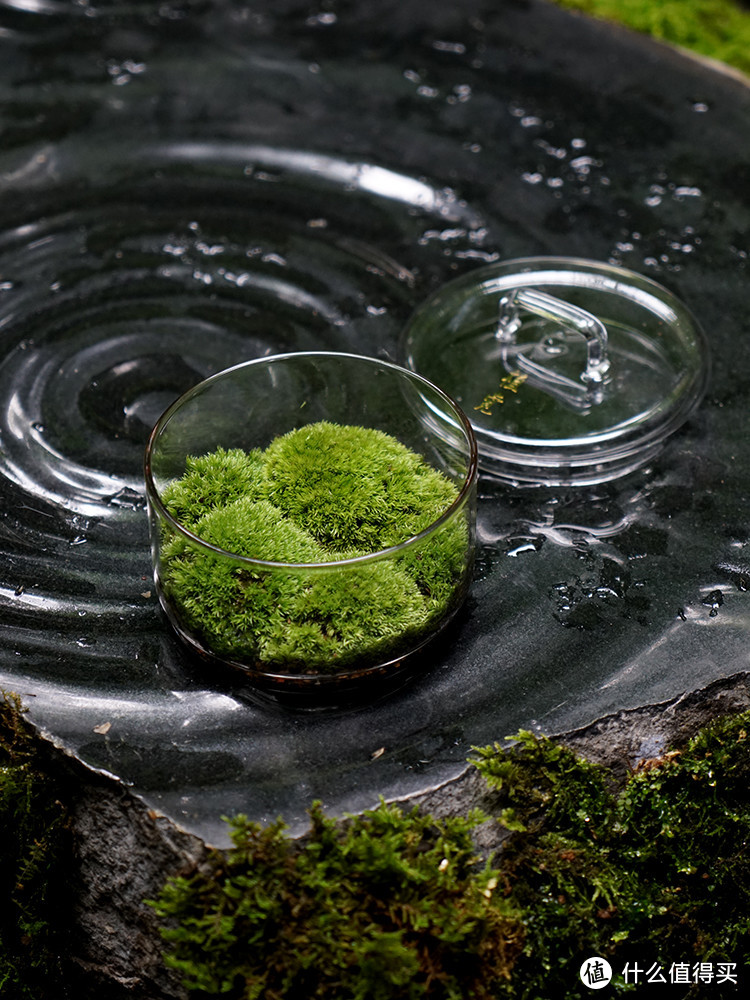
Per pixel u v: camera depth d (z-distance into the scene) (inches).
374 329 35.7
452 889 28.1
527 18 43.7
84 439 33.7
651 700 29.6
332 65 42.4
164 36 43.3
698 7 45.4
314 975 27.8
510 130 40.4
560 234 37.8
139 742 29.1
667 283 36.6
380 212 38.6
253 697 29.7
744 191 38.7
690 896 30.0
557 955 29.3
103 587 31.3
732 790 30.0
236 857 27.8
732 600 31.0
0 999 30.3
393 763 28.9
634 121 40.5
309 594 28.3
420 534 28.4
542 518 32.4
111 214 38.5
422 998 28.0
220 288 36.6
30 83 41.8
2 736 29.6
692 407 33.7
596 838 29.4
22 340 35.4
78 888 29.7
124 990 29.9
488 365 34.4
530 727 29.3
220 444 31.0
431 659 30.3
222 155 40.1
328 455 30.0
